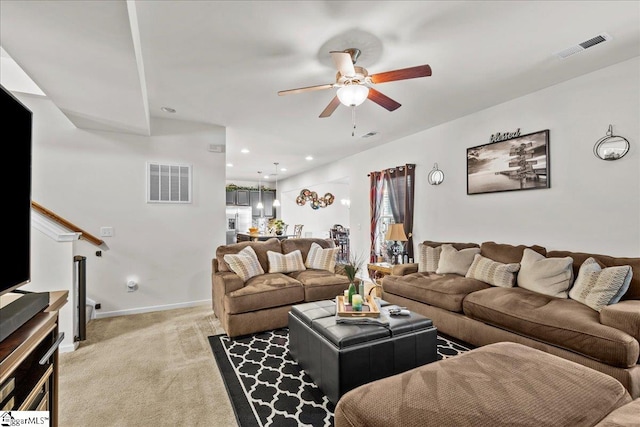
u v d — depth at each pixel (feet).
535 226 10.75
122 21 5.32
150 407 6.46
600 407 3.79
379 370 6.63
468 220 13.05
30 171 4.71
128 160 12.67
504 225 11.73
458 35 7.30
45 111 11.41
